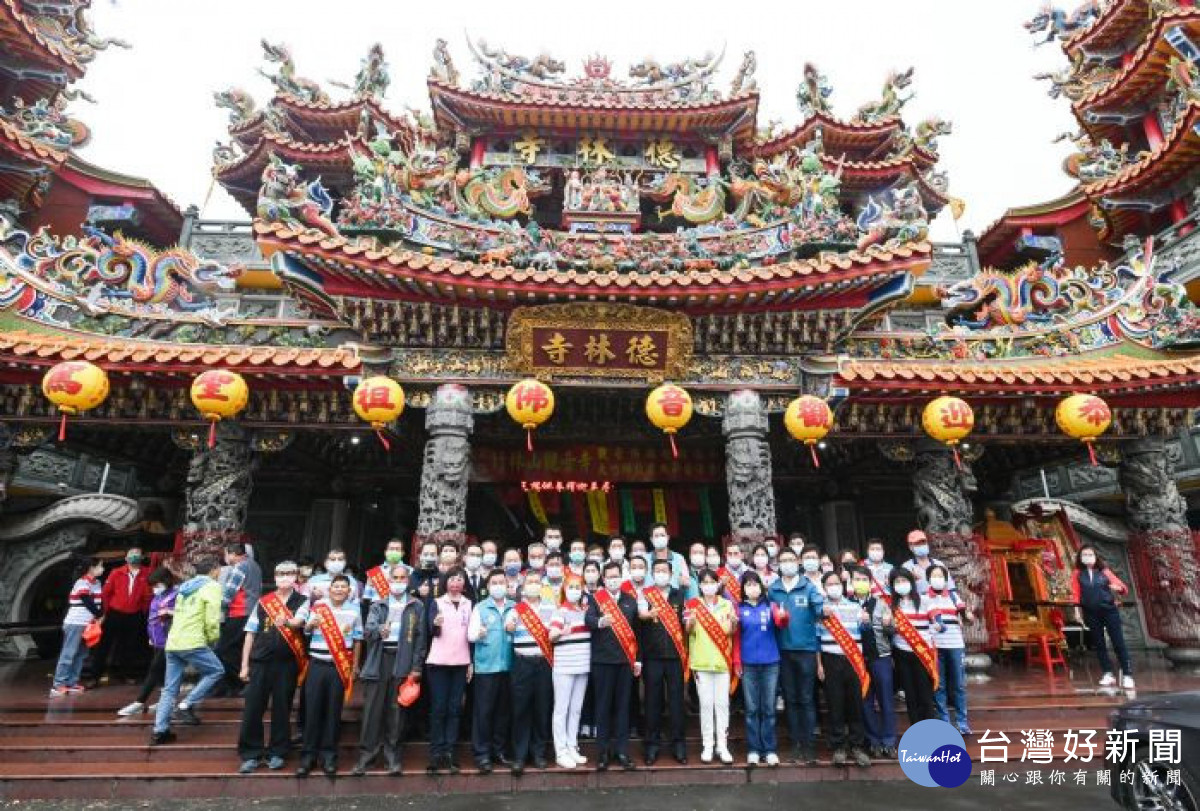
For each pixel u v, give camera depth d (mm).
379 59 21641
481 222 12930
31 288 11312
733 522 11070
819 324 11328
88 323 11594
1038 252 24859
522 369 11391
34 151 17062
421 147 13133
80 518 16531
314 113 21016
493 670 7496
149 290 12133
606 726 7445
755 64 19641
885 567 9039
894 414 12258
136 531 14438
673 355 11398
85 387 9633
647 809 6633
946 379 11266
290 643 7523
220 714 8648
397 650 7363
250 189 21938
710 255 12320
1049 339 12672
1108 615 10219
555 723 7457
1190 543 12156
